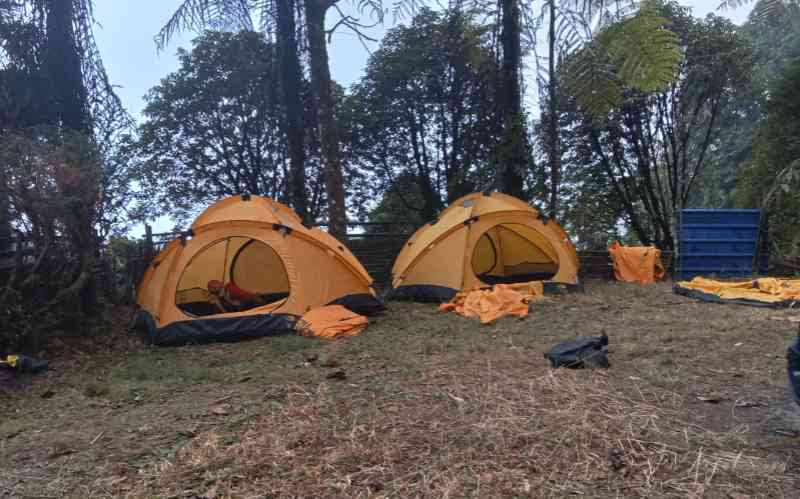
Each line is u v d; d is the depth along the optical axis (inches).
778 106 465.4
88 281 301.0
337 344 263.9
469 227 374.9
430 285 378.0
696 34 415.8
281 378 208.4
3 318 244.1
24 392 207.6
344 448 136.8
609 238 618.2
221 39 562.6
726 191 641.0
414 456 132.3
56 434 161.8
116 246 361.1
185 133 587.2
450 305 339.6
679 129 514.9
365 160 616.4
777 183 434.6
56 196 250.1
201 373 220.5
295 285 303.1
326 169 415.8
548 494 114.0
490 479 119.5
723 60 422.3
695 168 563.5
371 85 590.6
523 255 453.7
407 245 440.1
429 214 612.4
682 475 120.2
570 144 527.5
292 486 120.6
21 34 300.0
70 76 313.0
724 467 122.5
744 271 455.2
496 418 151.8
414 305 368.2
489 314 307.7
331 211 416.8
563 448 132.7
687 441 136.1
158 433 157.8
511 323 294.4
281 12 372.5
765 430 143.3
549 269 445.7
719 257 456.1
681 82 441.4
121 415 177.0
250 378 212.2
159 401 190.7
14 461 143.9
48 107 309.3
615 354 220.5
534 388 176.9
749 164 548.7
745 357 210.2
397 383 192.2
